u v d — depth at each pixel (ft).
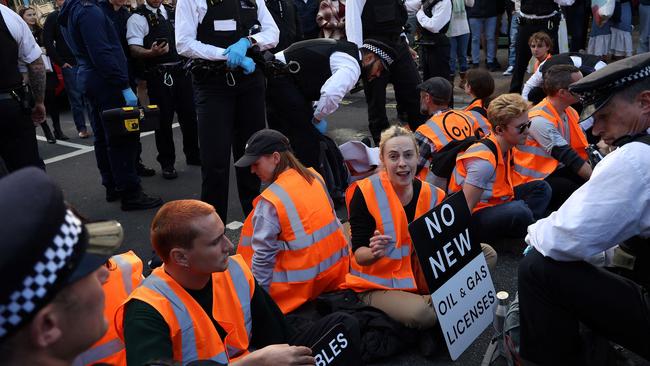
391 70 19.67
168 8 20.02
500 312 9.41
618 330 7.70
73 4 15.94
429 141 14.65
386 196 10.61
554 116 14.49
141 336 6.96
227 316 7.68
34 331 3.13
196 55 13.34
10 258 2.91
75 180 20.98
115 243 3.68
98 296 3.51
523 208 13.41
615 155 7.26
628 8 29.09
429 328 10.40
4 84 13.50
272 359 6.51
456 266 10.20
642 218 7.22
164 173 20.13
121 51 16.26
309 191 11.04
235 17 13.64
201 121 14.06
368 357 10.14
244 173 15.49
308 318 10.42
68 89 25.44
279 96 14.97
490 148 12.85
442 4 22.86
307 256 10.80
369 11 18.78
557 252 7.55
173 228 7.11
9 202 3.00
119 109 15.96
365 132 24.54
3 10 13.48
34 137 14.39
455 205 10.31
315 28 27.86
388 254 10.59
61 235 3.11
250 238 11.57
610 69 7.53
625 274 8.14
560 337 8.00
